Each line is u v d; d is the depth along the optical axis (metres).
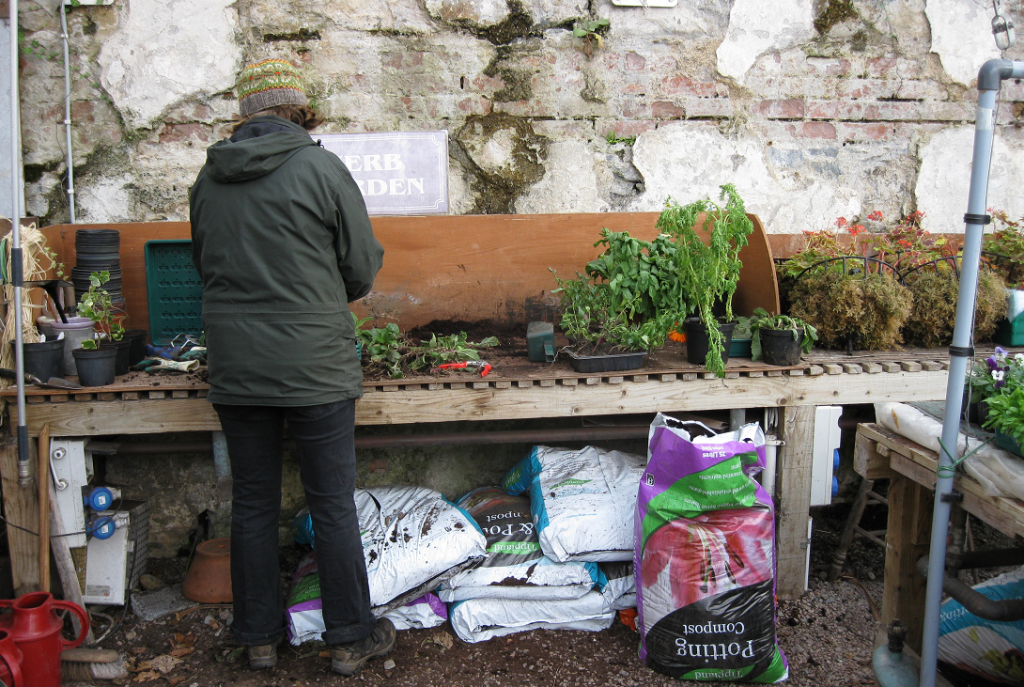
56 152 3.04
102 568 2.54
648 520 2.26
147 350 2.77
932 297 2.85
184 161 3.11
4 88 2.96
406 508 2.63
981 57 3.43
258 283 1.98
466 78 3.21
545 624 2.50
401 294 3.12
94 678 2.25
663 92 3.30
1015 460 1.62
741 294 3.06
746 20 3.29
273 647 2.28
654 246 2.64
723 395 2.57
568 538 2.45
